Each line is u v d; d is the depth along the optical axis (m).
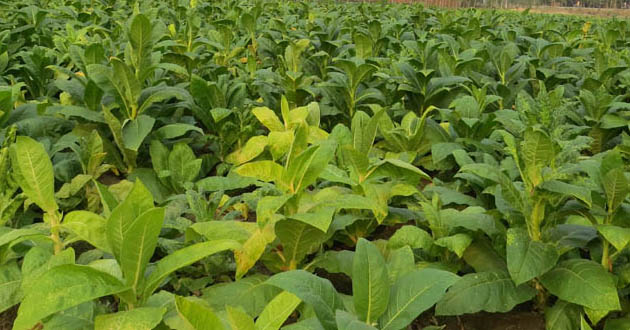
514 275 2.28
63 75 5.56
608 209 2.46
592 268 2.38
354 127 3.71
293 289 1.81
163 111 4.62
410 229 2.88
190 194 3.02
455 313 2.42
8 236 2.15
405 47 7.82
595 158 3.32
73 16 8.48
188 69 6.00
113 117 3.96
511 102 5.93
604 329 2.44
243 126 4.73
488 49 6.41
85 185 3.67
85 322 2.01
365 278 1.84
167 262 1.92
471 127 4.36
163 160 3.99
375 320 1.83
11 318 2.69
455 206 3.92
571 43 9.09
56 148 3.76
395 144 4.64
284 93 5.64
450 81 5.41
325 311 1.80
